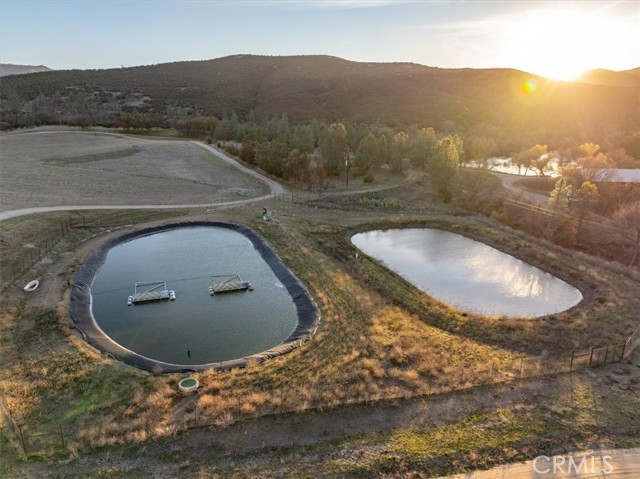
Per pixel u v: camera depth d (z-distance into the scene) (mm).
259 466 16547
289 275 36125
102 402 20094
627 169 77812
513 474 16469
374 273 38500
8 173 61375
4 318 26766
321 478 16031
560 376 23266
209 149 92812
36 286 31312
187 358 25094
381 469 16562
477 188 62781
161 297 32375
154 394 20703
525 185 73438
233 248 43219
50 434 17969
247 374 22547
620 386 22422
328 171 75375
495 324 29656
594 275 38750
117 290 33875
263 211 53906
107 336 27125
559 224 50656
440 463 16969
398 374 23047
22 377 21594
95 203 52406
